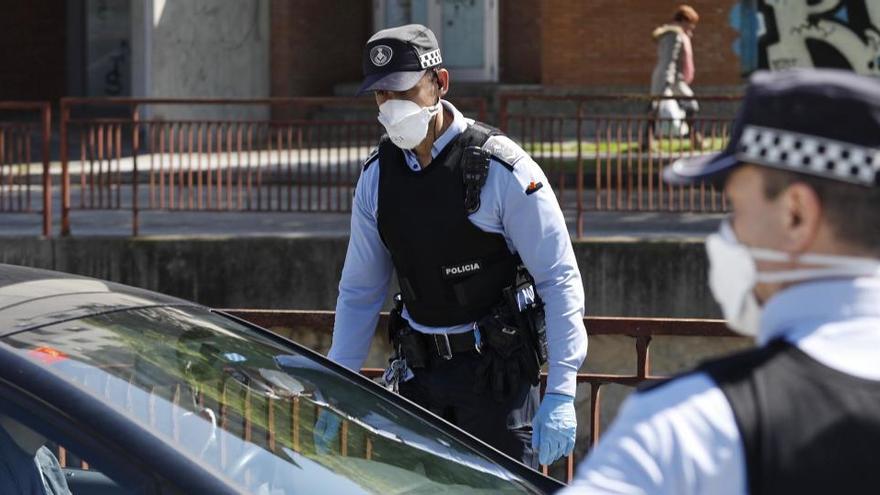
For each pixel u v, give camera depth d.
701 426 4.40
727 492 4.35
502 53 55.25
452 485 8.10
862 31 44.62
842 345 4.51
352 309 11.12
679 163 4.96
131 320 8.15
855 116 4.43
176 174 27.84
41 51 62.03
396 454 8.18
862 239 4.52
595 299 24.73
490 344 10.41
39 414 6.70
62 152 27.05
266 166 27.97
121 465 6.57
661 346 24.47
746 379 4.48
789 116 4.51
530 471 8.80
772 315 4.66
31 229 29.03
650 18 50.75
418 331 10.66
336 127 28.30
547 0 51.44
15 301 7.83
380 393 9.09
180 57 50.69
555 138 32.84
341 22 57.31
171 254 26.12
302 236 25.86
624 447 4.48
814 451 4.32
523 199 10.12
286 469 7.34
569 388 10.23
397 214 10.38
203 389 7.61
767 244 4.64
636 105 50.56
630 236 26.19
